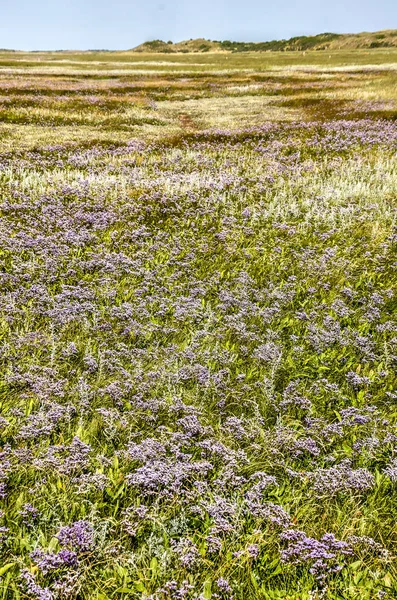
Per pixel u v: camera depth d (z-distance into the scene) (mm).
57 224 9320
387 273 7582
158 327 5906
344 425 4434
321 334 5887
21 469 3713
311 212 10398
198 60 100812
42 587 2939
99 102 33000
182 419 4301
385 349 5336
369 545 3209
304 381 5188
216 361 5367
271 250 8578
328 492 3621
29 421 4219
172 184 12523
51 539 3166
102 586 2979
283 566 3119
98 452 4078
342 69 60094
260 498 3576
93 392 4648
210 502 3514
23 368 4949
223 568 3051
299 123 23766
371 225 9453
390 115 23797
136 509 3342
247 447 4172
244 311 6242
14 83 40688
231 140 20469
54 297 6484
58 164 15430
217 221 10172
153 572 2992
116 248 8609
